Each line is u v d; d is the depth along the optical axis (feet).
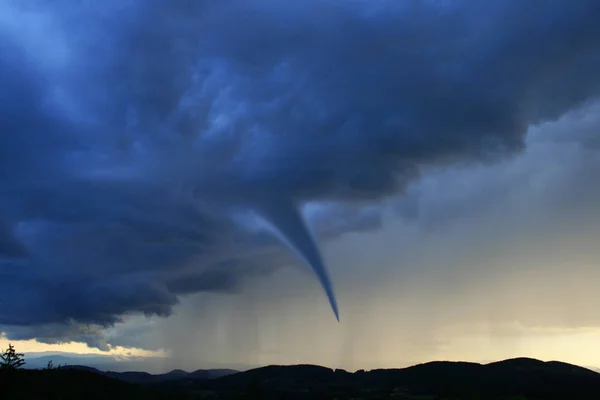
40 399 218.38
